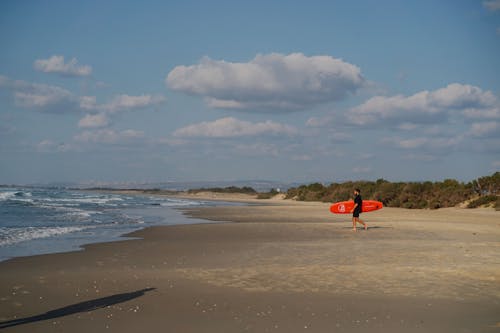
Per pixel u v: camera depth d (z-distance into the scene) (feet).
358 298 23.80
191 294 24.57
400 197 148.36
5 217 78.33
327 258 36.73
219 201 215.31
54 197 187.73
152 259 36.50
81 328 18.90
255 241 49.29
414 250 41.29
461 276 29.12
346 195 187.83
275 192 274.16
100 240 49.21
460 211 119.96
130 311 21.35
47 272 30.66
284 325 19.48
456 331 18.79
